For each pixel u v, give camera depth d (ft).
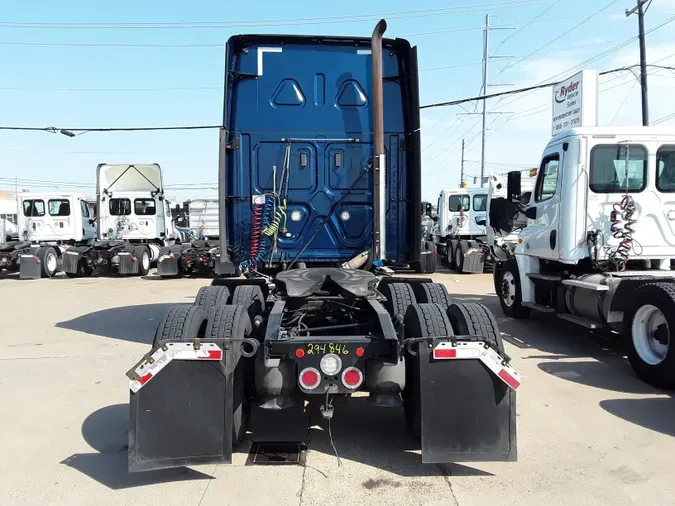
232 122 20.38
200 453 11.29
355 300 15.88
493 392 11.51
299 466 12.55
